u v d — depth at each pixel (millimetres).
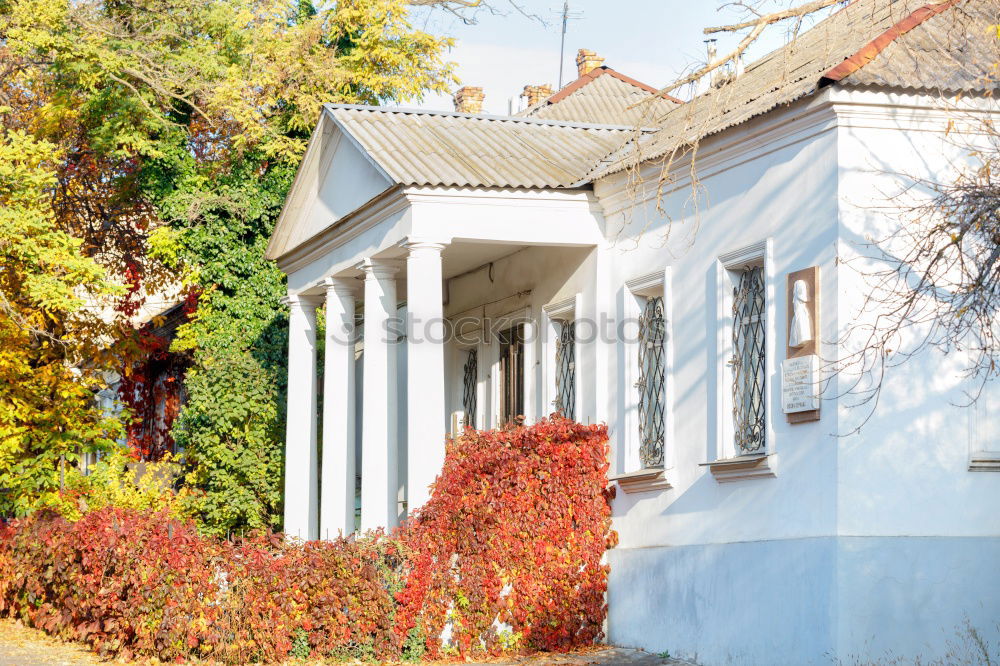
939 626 10703
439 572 13586
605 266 14922
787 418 11328
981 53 11539
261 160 24109
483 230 14625
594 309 14930
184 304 25953
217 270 23406
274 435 23016
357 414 22781
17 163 19250
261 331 23344
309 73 25109
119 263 27234
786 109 11469
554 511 14133
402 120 16984
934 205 9781
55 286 18984
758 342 12156
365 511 15727
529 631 13750
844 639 10453
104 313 28062
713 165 12758
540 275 16422
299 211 19188
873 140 11031
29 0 22547
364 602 13086
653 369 14273
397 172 14578
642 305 14484
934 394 11016
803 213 11352
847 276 10844
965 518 11000
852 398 10750
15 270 19906
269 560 12852
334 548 13164
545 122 17562
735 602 11945
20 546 15742
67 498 20766
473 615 13578
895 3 13383
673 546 13086
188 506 22734
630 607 13805
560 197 14844
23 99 26547
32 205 19062
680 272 13352
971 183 9461
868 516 10680
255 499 22703
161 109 24625
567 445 14328
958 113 11117
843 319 10828
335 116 16781
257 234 23750
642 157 13359
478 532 13766
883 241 10805
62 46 22938
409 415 14398
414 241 14430
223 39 25141
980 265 9531
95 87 24531
